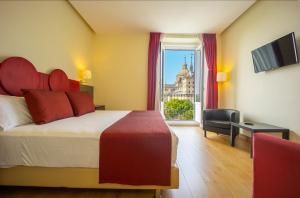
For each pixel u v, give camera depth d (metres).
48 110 1.92
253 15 3.48
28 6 2.39
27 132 1.53
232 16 3.93
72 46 3.71
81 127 1.68
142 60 5.04
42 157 1.49
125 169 1.46
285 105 2.67
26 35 2.36
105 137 1.48
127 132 1.54
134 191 1.67
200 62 5.30
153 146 1.47
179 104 5.93
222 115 4.03
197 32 4.89
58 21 3.13
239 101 4.01
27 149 1.49
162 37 4.97
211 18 4.03
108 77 5.02
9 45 2.09
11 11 2.12
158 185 1.47
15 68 2.09
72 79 3.72
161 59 5.16
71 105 2.71
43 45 2.72
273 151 1.07
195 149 3.03
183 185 1.79
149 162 1.46
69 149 1.48
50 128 1.62
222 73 4.50
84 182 1.51
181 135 4.12
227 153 2.83
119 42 5.01
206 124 3.92
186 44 5.46
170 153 1.47
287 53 2.56
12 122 1.65
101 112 3.29
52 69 2.96
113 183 1.48
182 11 3.73
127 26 4.52
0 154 1.49
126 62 5.03
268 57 2.95
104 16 3.98
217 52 5.04
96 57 5.00
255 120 3.41
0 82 1.92
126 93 5.04
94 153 1.49
